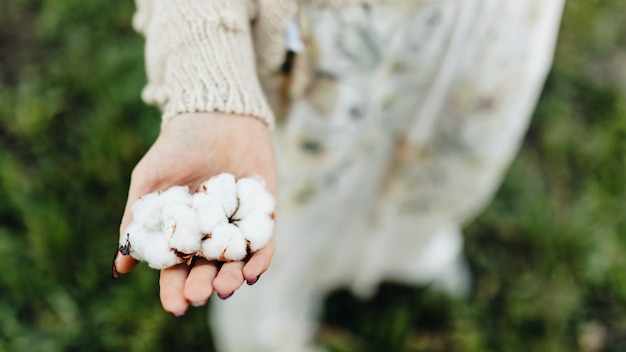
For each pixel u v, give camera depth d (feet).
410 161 3.14
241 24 2.36
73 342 3.86
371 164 3.13
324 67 2.64
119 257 2.22
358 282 3.91
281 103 2.80
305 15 2.52
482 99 2.88
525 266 4.26
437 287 4.14
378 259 3.73
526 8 2.69
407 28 2.59
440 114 2.97
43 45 4.91
